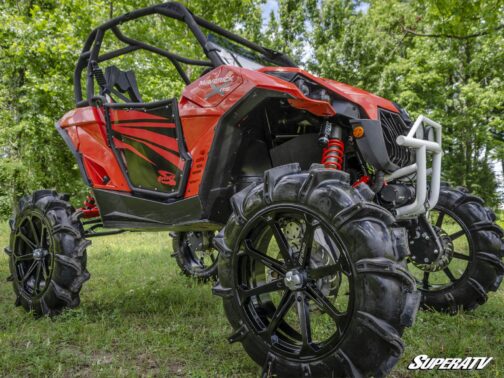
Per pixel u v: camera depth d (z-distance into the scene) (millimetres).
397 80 16891
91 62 3441
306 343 1989
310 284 2045
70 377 2193
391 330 1808
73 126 3486
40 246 3436
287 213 2113
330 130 2484
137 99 4020
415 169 2543
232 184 2742
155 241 7703
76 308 3338
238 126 2590
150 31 10812
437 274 4148
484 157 19219
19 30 13555
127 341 2668
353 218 1918
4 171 16375
